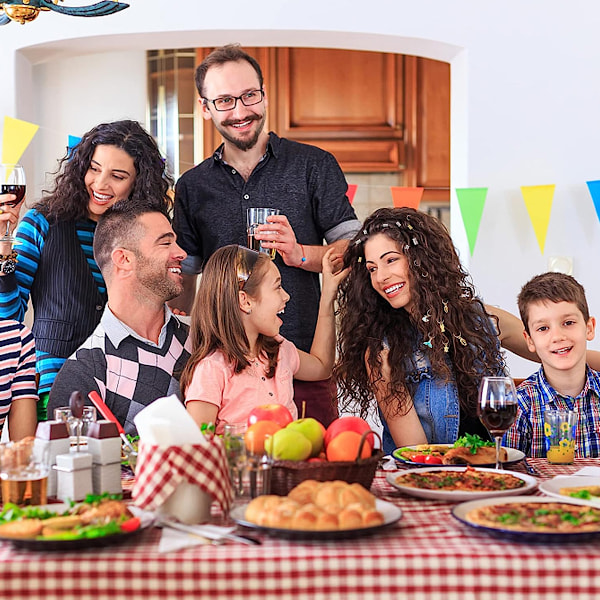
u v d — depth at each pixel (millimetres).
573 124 3381
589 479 1487
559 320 2141
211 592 1085
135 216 2084
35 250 2385
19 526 1151
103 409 1609
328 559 1091
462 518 1215
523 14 3354
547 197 3316
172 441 1267
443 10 3326
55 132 4109
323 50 4391
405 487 1438
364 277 2225
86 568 1089
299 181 2621
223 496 1285
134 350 2092
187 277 2729
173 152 4230
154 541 1184
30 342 2002
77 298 2359
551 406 2174
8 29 3301
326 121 4418
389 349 2160
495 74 3355
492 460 1681
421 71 4414
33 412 1972
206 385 1963
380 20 3289
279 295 2027
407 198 3270
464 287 2258
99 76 4152
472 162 3369
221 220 2619
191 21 3250
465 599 1089
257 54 4371
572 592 1087
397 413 2115
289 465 1356
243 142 2535
